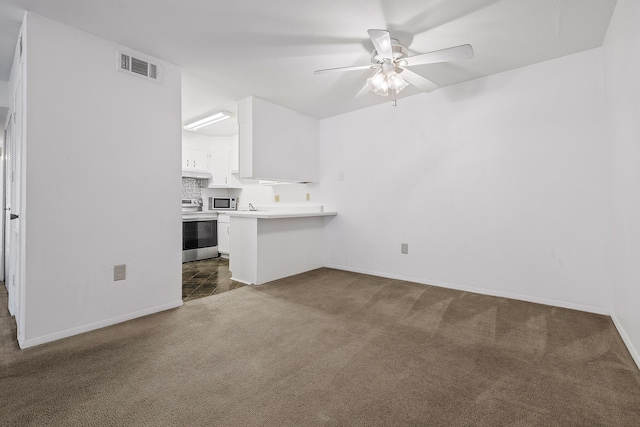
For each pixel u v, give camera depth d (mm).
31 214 1954
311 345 1986
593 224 2531
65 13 1971
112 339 2064
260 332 2186
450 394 1469
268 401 1416
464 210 3191
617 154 2129
